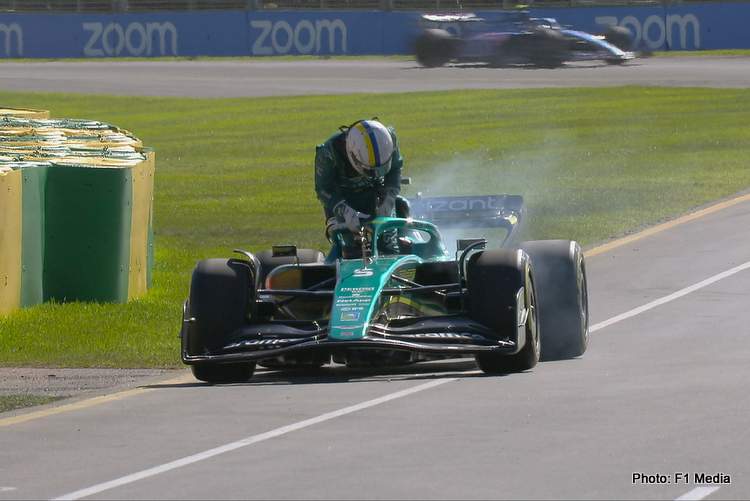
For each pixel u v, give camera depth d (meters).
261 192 91.06
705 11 180.25
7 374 40.06
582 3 184.12
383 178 37.84
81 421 31.59
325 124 127.25
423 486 23.41
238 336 34.50
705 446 25.56
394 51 196.50
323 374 37.53
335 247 37.44
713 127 112.12
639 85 143.75
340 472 24.67
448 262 36.00
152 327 47.59
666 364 35.22
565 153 101.31
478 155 101.88
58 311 50.22
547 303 37.03
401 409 30.41
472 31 171.62
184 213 82.00
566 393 31.47
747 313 43.28
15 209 48.97
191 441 28.22
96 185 51.91
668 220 68.06
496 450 25.84
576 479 23.48
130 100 151.75
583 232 65.50
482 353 33.41
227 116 136.50
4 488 24.97
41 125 67.62
